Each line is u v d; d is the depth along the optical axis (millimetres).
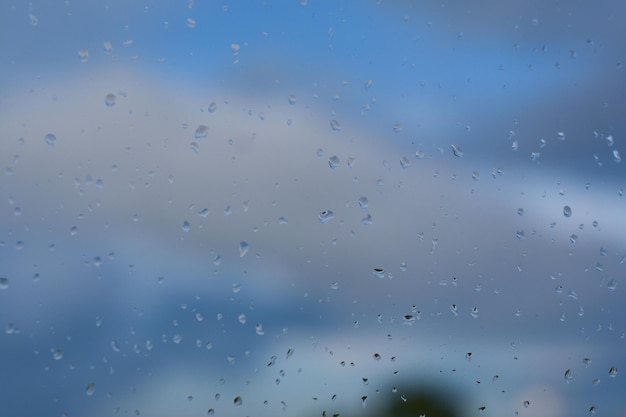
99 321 416
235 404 417
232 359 421
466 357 434
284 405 418
